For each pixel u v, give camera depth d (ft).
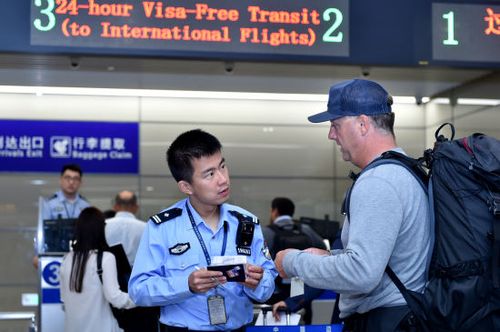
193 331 8.46
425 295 7.79
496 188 7.62
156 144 34.40
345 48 19.27
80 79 26.43
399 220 7.68
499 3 20.08
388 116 8.46
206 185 8.44
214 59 18.74
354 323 8.46
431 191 7.93
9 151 32.99
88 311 15.56
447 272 7.66
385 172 7.90
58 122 33.42
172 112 34.68
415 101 33.22
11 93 33.04
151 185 34.17
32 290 32.91
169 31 18.57
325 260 7.87
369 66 19.65
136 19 18.48
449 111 30.89
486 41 19.94
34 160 33.14
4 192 32.91
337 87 8.58
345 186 35.83
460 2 19.90
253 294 8.42
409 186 7.93
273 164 35.55
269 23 18.94
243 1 18.85
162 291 8.13
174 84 27.68
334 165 35.88
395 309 7.93
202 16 18.69
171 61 21.01
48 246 19.19
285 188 35.53
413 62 19.62
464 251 7.57
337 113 8.46
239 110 35.42
